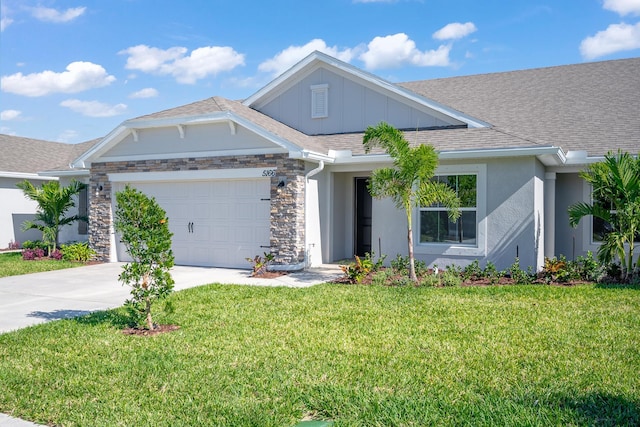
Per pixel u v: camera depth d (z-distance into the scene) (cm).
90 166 1645
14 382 553
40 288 1158
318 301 956
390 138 1157
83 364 610
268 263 1370
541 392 505
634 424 437
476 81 1856
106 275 1352
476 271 1220
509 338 693
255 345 676
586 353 626
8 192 2233
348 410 474
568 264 1198
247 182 1439
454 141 1341
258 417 461
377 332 732
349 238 1647
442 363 596
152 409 483
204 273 1354
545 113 1552
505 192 1264
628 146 1312
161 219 777
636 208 1102
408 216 1175
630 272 1129
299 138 1471
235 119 1371
